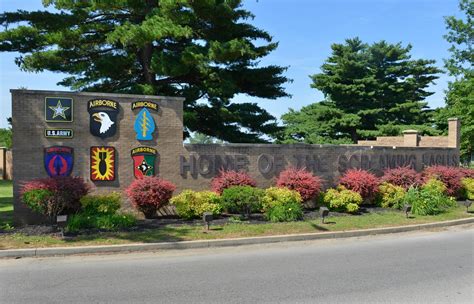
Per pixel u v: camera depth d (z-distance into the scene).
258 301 6.27
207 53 19.61
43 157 12.90
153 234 10.97
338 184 17.05
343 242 11.15
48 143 12.96
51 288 6.92
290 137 45.28
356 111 43.81
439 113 42.03
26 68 20.11
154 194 12.80
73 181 12.01
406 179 17.62
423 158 20.42
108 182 13.61
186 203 13.20
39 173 12.85
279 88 24.16
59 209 11.80
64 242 9.97
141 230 11.45
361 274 7.81
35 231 11.07
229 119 22.86
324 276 7.66
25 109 12.75
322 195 15.69
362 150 18.00
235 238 10.77
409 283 7.23
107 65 20.80
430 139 24.16
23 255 9.20
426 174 19.39
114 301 6.28
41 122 12.89
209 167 14.93
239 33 22.41
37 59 19.97
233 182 14.27
